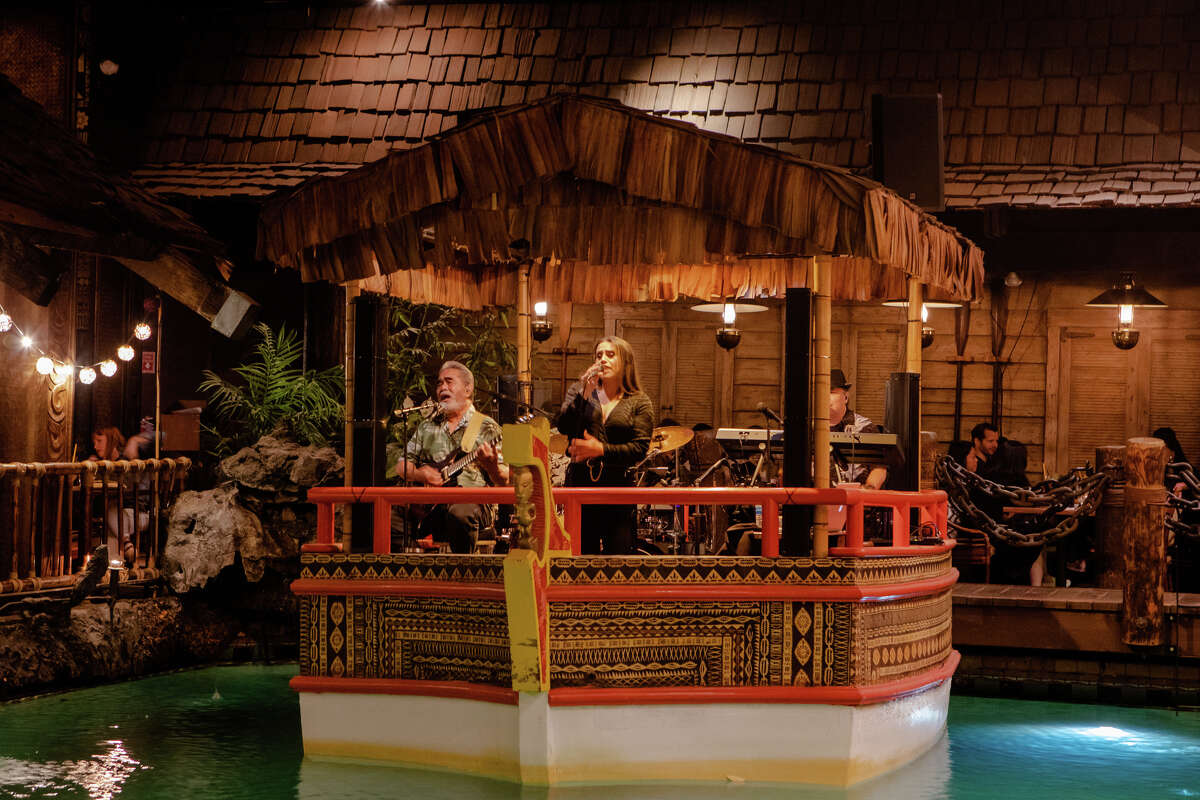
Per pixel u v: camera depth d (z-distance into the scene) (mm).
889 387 8789
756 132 14016
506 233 7492
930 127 10219
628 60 14641
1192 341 13914
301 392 12703
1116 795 7434
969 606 10727
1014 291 14320
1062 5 14336
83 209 11148
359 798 6953
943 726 8891
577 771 7090
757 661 7199
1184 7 14070
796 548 7230
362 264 7758
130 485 11914
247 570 11266
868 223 6961
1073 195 12766
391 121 14602
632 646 7148
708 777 7156
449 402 8883
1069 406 14211
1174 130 13422
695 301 14914
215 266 12492
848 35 14477
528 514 6859
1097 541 11484
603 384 8094
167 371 14867
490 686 7258
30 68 14281
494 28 15023
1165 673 10359
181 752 8164
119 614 10477
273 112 14812
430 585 7453
